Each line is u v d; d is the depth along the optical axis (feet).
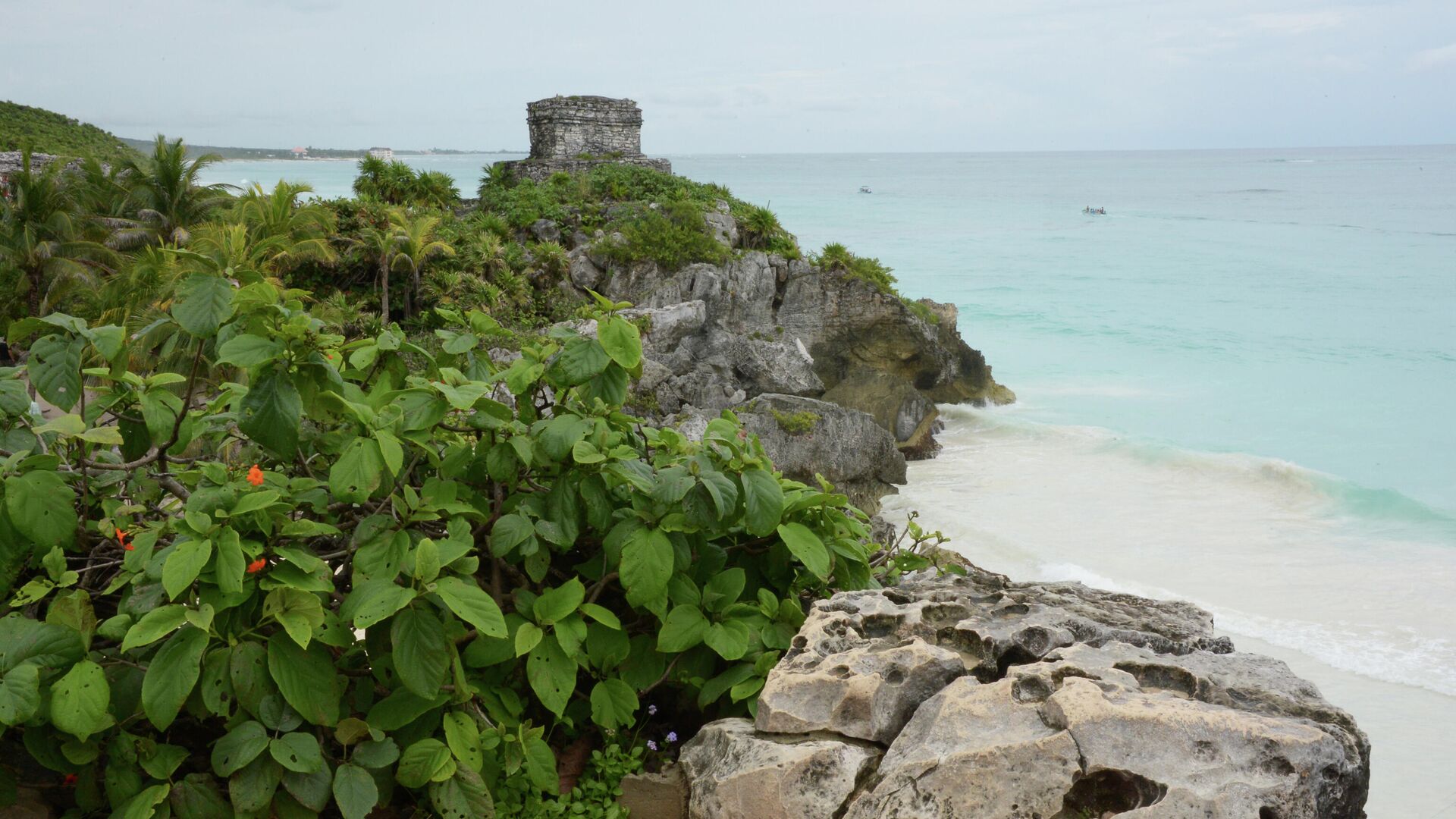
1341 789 9.11
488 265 124.98
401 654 9.75
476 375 13.00
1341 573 79.71
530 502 12.07
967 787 9.55
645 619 13.47
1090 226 489.67
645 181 150.61
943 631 12.34
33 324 10.96
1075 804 9.26
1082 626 12.27
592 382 12.53
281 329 10.57
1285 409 146.61
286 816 10.16
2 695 8.62
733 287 128.57
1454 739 55.52
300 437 12.33
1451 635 68.03
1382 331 205.87
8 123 226.38
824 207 645.51
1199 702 9.83
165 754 9.93
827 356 134.10
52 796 11.10
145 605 9.70
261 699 9.73
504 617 10.90
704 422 100.32
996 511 96.48
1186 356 183.73
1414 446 127.13
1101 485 103.96
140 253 110.32
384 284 114.21
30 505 9.73
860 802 10.08
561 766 12.80
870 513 96.22
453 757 10.54
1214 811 8.60
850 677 11.37
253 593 10.09
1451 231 439.63
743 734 11.76
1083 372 171.73
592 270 129.90
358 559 10.66
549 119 174.70
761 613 13.29
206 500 9.81
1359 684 61.98
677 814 12.20
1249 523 91.91
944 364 138.51
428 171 152.15
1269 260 334.65
